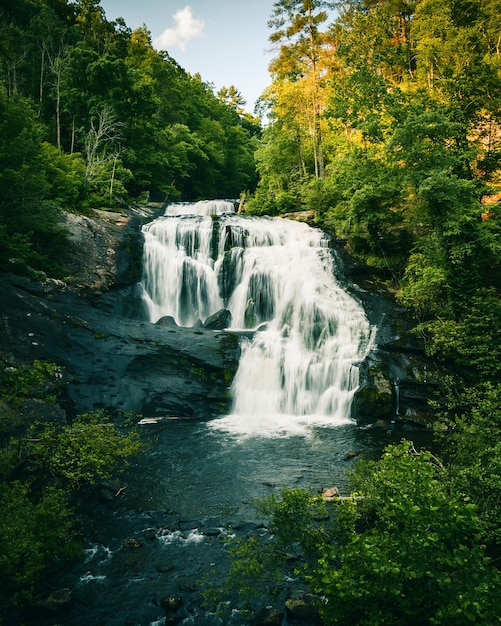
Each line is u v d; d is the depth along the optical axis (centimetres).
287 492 928
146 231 2997
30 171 2412
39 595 886
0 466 1162
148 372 2028
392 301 2466
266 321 2648
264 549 1009
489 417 1143
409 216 2538
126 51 5912
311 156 4656
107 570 974
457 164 2344
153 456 1554
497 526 836
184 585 921
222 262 2830
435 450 1599
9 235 2336
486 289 2138
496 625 600
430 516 650
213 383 2055
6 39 4319
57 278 2328
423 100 2586
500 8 3466
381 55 2648
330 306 2405
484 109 2608
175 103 5872
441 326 2025
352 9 3975
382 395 1906
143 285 2703
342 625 668
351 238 2981
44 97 4516
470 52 2527
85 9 5788
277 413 2052
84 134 4059
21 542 845
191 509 1221
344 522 862
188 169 5688
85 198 3338
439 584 602
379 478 833
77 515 1191
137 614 852
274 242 3064
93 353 1986
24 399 1623
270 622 808
